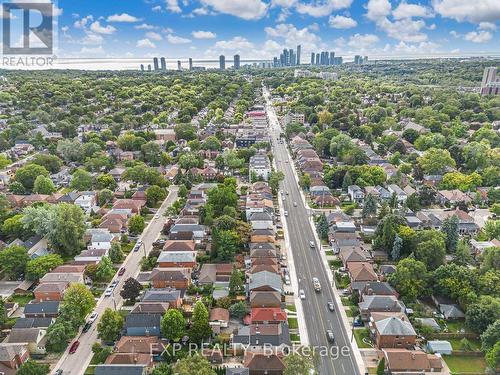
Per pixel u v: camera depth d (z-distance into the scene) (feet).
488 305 419.54
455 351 401.49
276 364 370.73
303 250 598.34
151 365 380.99
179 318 409.08
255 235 599.57
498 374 371.76
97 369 357.00
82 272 513.86
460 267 480.23
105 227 629.92
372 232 635.25
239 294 488.02
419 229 636.07
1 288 508.12
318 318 456.04
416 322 435.94
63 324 409.69
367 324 444.55
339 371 383.04
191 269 531.09
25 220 599.16
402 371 373.81
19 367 371.56
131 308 468.75
